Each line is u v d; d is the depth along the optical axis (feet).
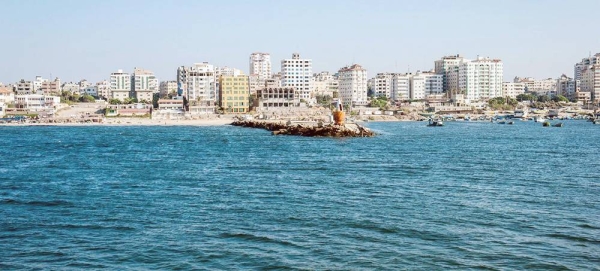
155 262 128.88
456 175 261.24
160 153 399.65
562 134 638.12
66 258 132.36
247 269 123.95
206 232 152.56
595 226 156.97
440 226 157.28
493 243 141.18
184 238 147.02
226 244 141.49
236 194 209.67
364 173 269.44
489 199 196.85
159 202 194.90
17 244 143.33
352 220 164.55
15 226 161.17
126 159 354.13
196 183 239.30
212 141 533.96
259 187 225.97
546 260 128.98
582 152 390.63
